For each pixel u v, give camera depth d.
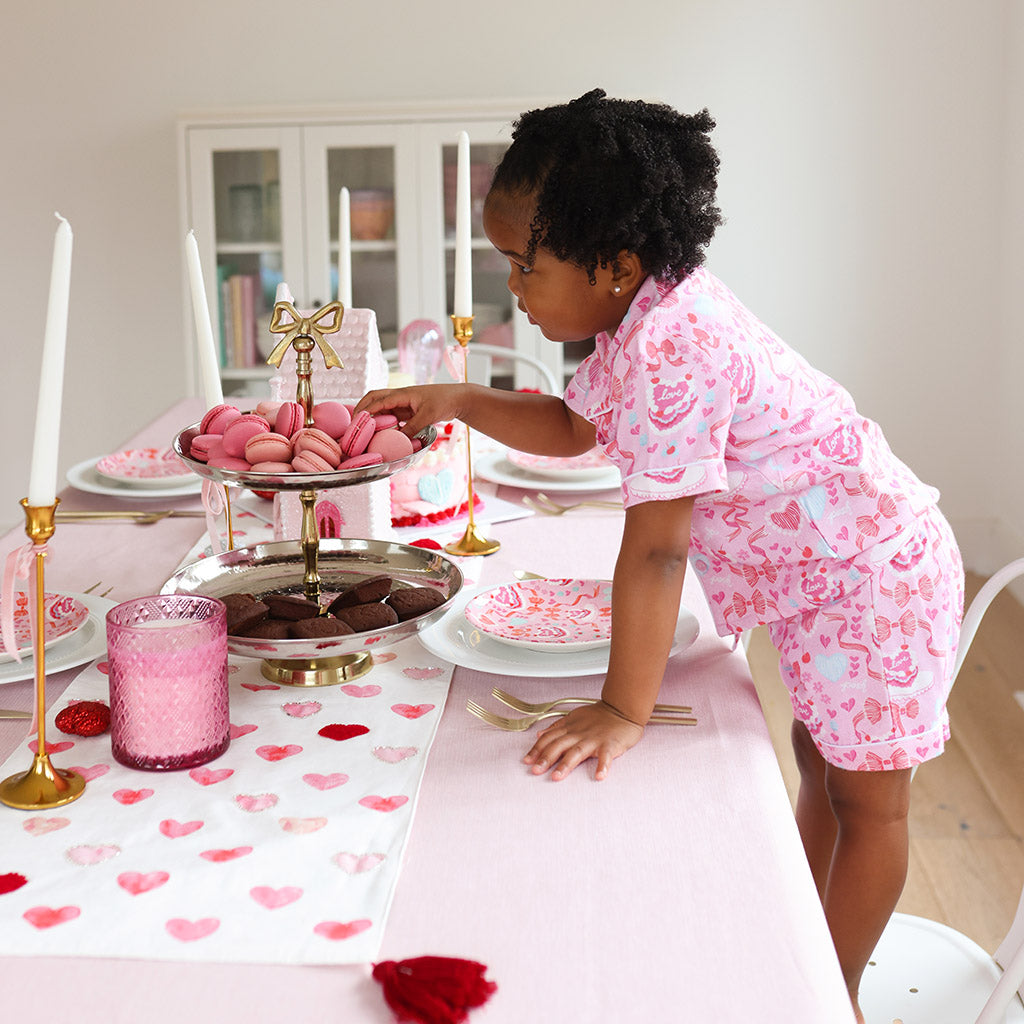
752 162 3.42
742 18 3.35
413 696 1.00
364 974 0.65
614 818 0.81
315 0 3.39
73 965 0.65
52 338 0.77
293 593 1.11
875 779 1.10
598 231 0.97
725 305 1.04
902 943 1.15
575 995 0.63
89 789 0.84
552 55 3.40
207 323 1.18
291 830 0.79
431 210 3.23
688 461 0.94
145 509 1.58
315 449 0.98
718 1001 0.63
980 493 3.57
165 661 0.85
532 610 1.14
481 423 1.25
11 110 3.46
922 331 3.49
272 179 3.22
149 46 3.43
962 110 3.36
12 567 0.81
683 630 1.11
